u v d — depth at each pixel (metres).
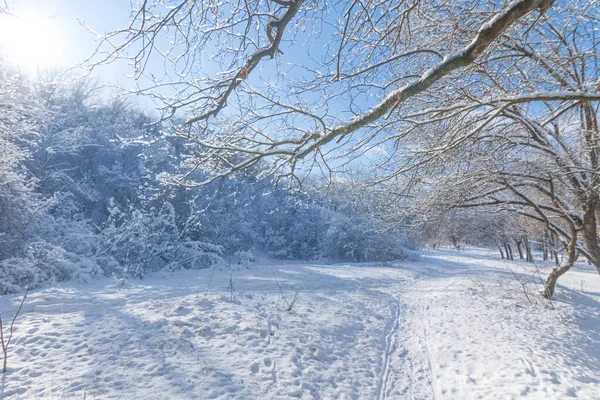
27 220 13.84
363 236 28.56
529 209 12.50
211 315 7.72
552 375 5.83
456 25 4.37
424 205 8.91
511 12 1.88
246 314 8.12
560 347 7.68
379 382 5.95
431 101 5.77
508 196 11.27
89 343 6.09
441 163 5.86
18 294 9.77
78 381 4.86
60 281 12.62
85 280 12.64
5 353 5.16
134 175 21.91
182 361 5.59
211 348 6.16
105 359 5.55
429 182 7.98
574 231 10.04
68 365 5.32
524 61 5.99
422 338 8.45
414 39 5.50
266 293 11.16
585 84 4.55
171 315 7.64
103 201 23.47
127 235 15.91
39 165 18.50
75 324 6.96
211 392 4.82
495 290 14.37
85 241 15.23
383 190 7.38
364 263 30.09
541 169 7.63
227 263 20.84
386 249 29.25
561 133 7.54
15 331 6.46
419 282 18.39
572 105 4.75
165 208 19.11
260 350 6.29
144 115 24.52
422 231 11.66
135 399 4.51
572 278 21.89
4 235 12.68
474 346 7.46
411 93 2.42
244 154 4.52
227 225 26.83
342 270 21.61
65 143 19.61
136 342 6.19
